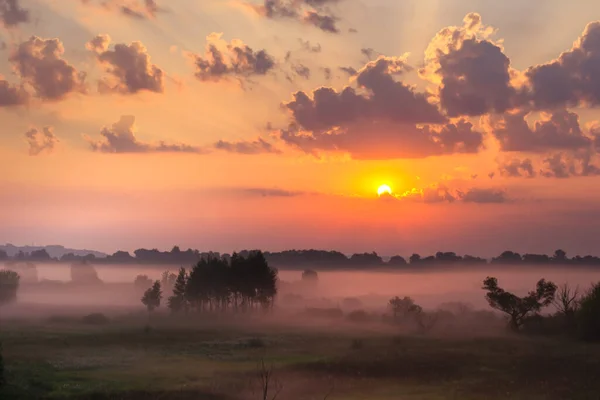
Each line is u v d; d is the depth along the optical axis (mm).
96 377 64188
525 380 62594
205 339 108312
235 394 55938
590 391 56406
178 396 54875
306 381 62656
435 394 55969
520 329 116188
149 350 91125
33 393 55219
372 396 55312
